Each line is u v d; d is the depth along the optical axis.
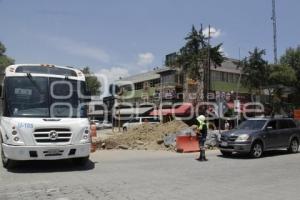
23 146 12.30
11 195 9.55
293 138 20.03
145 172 13.25
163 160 16.92
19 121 12.51
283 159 17.25
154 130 25.64
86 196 9.40
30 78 13.41
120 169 13.98
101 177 12.15
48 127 12.54
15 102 12.98
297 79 62.44
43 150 12.42
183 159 17.30
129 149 22.47
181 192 9.86
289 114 61.03
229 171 13.50
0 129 13.91
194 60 59.06
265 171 13.49
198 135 17.05
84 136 13.10
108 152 20.78
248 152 17.69
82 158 14.41
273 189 10.25
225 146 18.19
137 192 9.86
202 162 16.17
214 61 60.84
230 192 9.86
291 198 9.18
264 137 18.25
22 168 14.01
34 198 9.21
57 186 10.65
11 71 13.44
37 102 13.15
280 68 61.09
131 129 26.53
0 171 13.30
